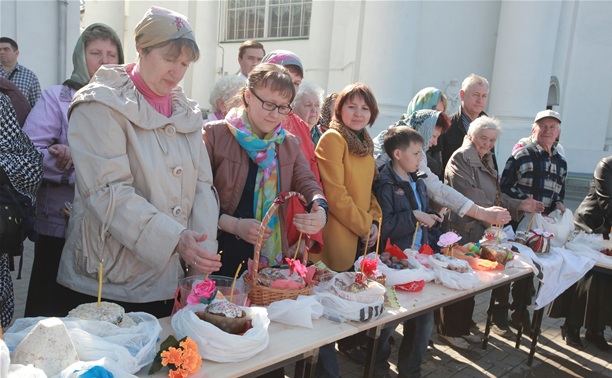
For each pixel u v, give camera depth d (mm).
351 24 8828
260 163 2111
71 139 1644
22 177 1821
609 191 3590
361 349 3131
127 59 12734
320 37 9484
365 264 2117
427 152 3906
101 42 2316
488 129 3354
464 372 3137
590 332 3684
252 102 2051
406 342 2758
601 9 11727
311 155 2639
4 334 1288
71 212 1786
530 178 3807
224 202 2156
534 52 8805
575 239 3471
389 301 2094
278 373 2025
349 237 2619
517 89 8906
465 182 3389
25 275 4297
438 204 3271
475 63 9516
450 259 2527
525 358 3387
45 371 1164
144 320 1490
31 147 1938
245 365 1428
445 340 3527
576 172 11750
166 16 1635
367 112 2646
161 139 1709
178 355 1299
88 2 11805
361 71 8289
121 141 1617
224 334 1414
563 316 3631
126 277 1715
